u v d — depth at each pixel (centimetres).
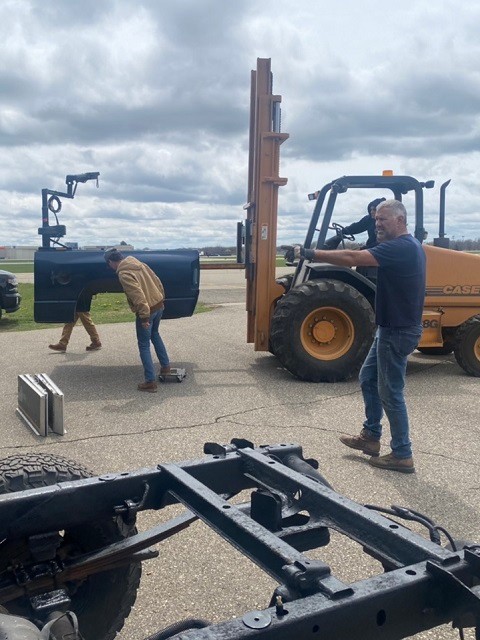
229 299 1897
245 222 816
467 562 169
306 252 436
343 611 146
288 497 224
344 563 325
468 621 172
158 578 315
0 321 1352
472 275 795
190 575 318
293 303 727
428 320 784
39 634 152
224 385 731
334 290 728
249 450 250
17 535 210
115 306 1697
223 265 855
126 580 237
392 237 447
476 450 502
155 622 280
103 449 506
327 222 800
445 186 849
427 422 580
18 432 556
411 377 780
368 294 795
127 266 690
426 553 173
